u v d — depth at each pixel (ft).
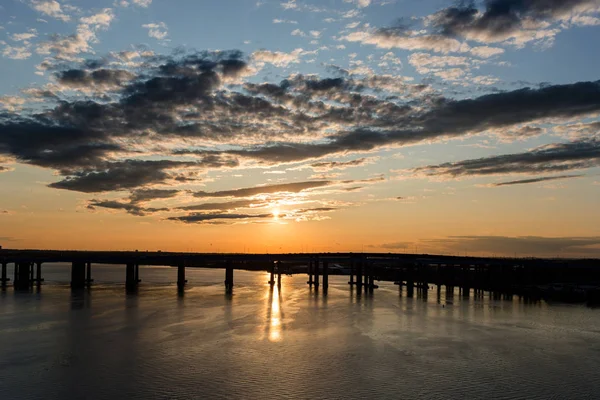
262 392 194.29
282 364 232.12
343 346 269.44
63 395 189.26
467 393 197.47
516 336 309.01
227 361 235.81
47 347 259.60
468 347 273.95
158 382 204.54
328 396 191.11
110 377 210.59
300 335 297.53
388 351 260.62
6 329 306.14
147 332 300.61
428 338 296.30
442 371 225.97
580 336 312.50
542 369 231.91
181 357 241.96
